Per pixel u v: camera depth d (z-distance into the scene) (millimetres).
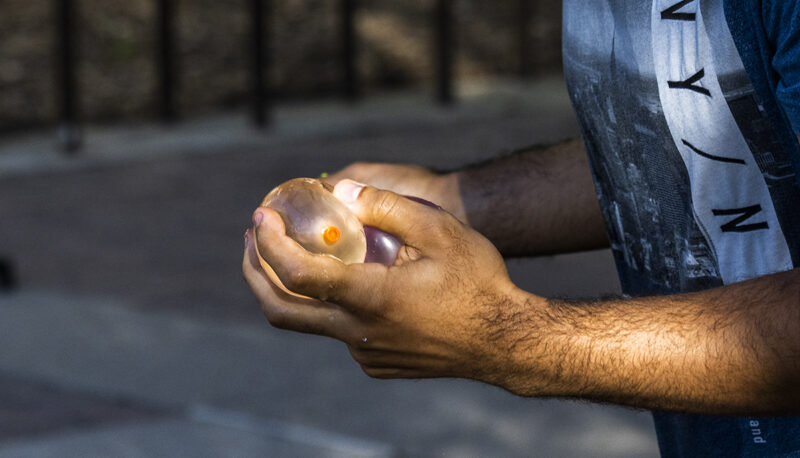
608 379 1405
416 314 1366
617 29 1617
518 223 1953
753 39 1391
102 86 13211
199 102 13883
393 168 2033
